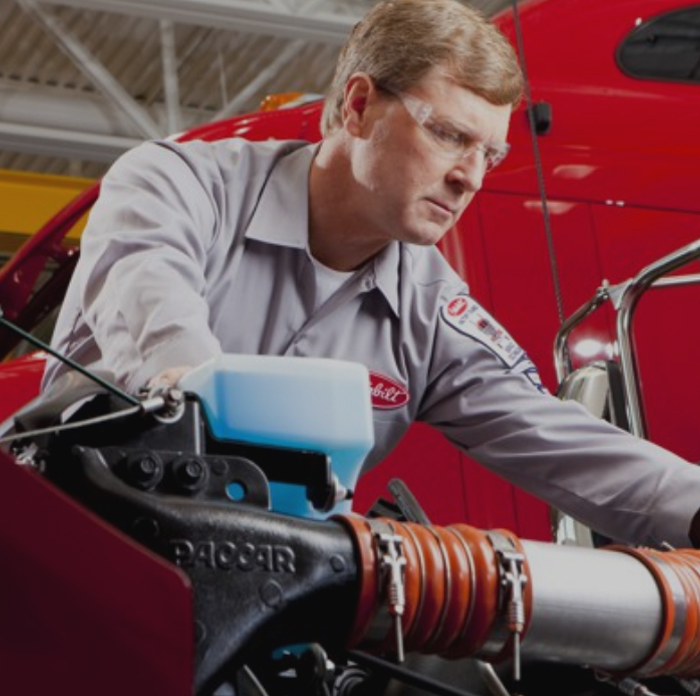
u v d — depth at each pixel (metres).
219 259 2.73
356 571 1.45
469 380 2.82
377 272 2.79
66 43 10.94
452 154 2.54
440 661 1.86
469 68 2.52
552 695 1.93
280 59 11.28
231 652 1.37
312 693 1.69
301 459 1.60
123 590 1.32
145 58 11.85
